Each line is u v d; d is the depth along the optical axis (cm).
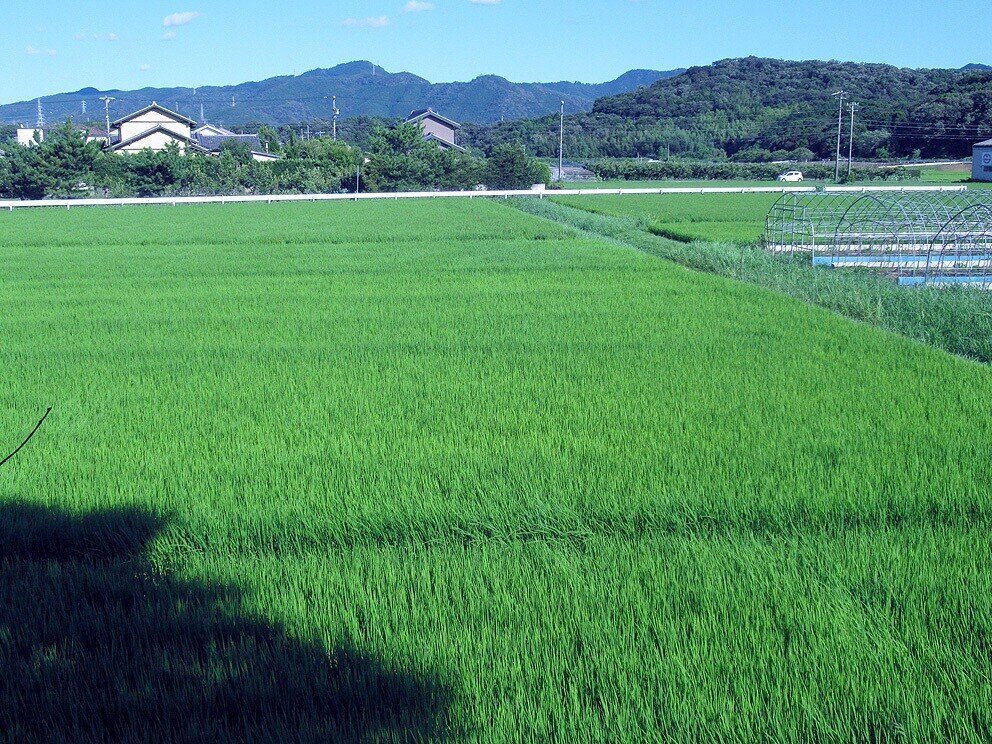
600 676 416
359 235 3061
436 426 831
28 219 4028
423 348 1222
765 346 1205
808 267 1962
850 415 856
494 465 711
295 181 6625
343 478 684
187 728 386
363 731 379
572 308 1544
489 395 952
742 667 423
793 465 702
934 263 2052
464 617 473
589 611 481
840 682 408
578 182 8312
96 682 421
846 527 603
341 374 1062
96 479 694
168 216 4206
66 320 1473
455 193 5931
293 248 2709
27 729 389
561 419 850
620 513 616
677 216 3950
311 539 596
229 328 1391
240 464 723
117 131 9700
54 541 598
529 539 600
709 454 731
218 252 2612
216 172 6431
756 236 2983
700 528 607
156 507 638
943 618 469
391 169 7019
